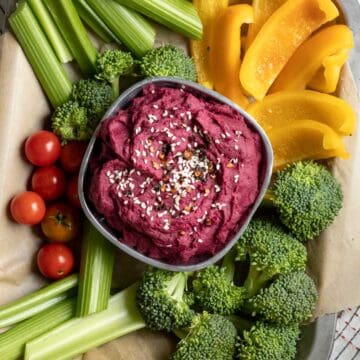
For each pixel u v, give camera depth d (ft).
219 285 2.01
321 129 1.97
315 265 2.06
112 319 2.05
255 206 1.91
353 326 2.17
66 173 2.08
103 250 2.02
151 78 1.91
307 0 1.96
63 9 1.97
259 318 2.04
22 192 2.05
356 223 2.05
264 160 1.92
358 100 2.04
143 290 2.00
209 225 1.87
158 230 1.86
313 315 2.05
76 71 2.09
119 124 1.86
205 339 1.97
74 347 2.03
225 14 2.00
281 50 2.01
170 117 1.86
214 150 1.86
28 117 2.05
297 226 2.00
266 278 2.02
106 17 2.02
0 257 2.04
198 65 2.09
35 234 2.10
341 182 2.05
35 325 2.02
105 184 1.87
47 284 2.10
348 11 2.02
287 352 2.01
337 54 1.99
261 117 2.05
